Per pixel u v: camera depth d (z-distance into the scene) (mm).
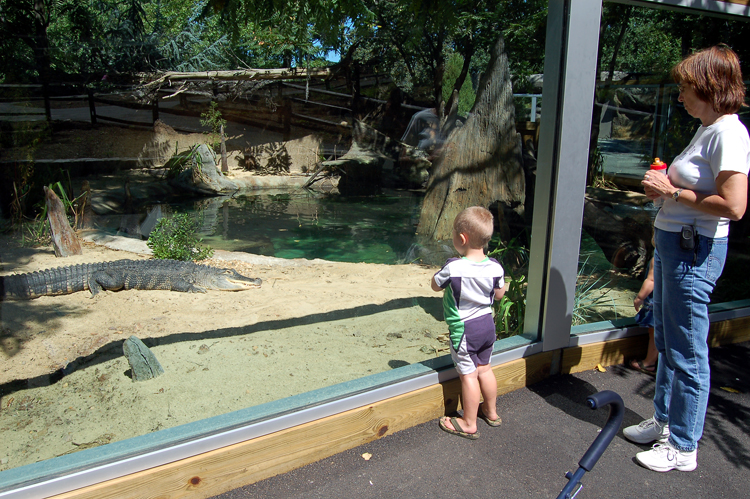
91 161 5586
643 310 3246
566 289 2953
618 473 2236
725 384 3068
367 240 7070
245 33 4246
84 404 2670
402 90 5277
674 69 2180
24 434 2369
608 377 3133
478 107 4902
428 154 5938
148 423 2496
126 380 2959
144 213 6926
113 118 5617
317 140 7469
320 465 2227
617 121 4516
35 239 4742
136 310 4336
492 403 2555
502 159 4613
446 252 5594
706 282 2145
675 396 2256
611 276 4391
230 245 7066
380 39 4344
